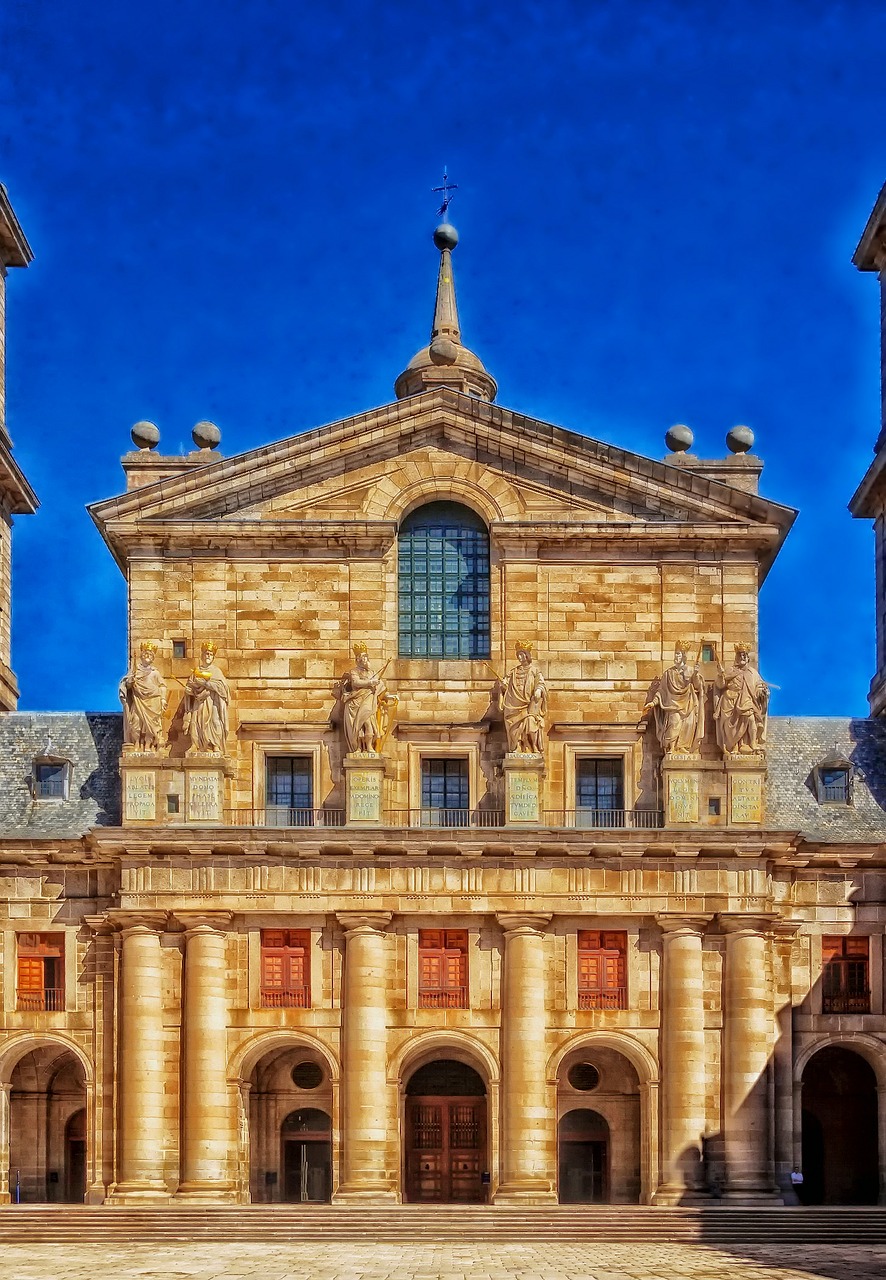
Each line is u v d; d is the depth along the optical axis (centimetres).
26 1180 6619
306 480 6612
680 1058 6206
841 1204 6619
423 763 6481
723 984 6309
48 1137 6694
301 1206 5928
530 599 6550
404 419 6619
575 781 6456
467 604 6612
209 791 6338
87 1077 6400
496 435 6612
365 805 6325
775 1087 6397
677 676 6419
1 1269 4650
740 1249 5281
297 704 6481
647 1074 6253
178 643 6519
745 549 6581
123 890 6281
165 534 6531
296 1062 6588
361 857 6297
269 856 6294
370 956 6244
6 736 6919
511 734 6375
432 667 6512
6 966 6500
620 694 6506
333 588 6550
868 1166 6744
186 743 6425
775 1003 6456
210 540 6550
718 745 6431
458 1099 6562
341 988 6275
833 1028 6475
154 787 6353
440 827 6278
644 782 6444
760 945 6300
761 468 6825
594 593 6569
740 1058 6225
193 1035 6197
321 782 6425
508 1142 6162
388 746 6450
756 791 6362
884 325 7481
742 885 6309
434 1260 4881
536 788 6353
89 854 6512
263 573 6550
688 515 6575
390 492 6600
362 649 6438
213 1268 4656
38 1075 6700
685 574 6575
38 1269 4644
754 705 6412
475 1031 6266
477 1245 5412
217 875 6291
